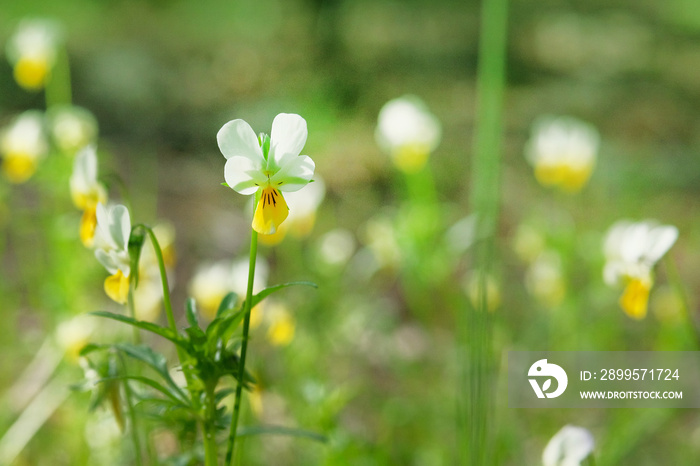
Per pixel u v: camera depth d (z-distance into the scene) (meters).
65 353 0.42
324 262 0.55
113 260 0.29
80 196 0.32
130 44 1.41
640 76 1.59
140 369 0.34
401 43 1.62
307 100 1.20
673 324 0.54
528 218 0.71
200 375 0.28
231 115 1.12
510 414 0.48
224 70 1.36
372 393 0.51
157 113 1.09
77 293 0.51
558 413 0.52
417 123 0.58
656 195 0.96
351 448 0.40
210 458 0.28
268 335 0.39
